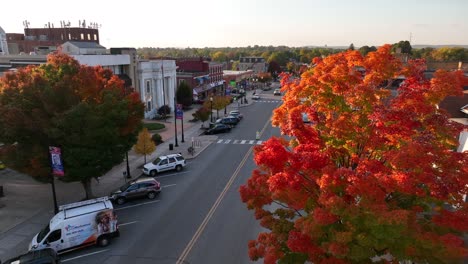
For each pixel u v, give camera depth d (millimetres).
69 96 22531
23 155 22281
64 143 22578
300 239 10383
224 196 26578
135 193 25766
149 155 37281
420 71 11188
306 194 11016
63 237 18609
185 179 30672
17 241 20453
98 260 18266
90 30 111000
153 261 18094
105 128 22766
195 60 89625
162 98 62500
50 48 58656
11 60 47031
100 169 23625
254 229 21359
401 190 9242
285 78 14219
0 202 25781
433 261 9367
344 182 9867
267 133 49656
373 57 11320
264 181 11914
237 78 116875
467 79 10797
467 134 19406
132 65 55375
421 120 10250
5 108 21641
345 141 11414
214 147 42000
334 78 11070
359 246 9328
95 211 19438
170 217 23203
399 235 8828
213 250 19062
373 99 10305
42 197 26797
